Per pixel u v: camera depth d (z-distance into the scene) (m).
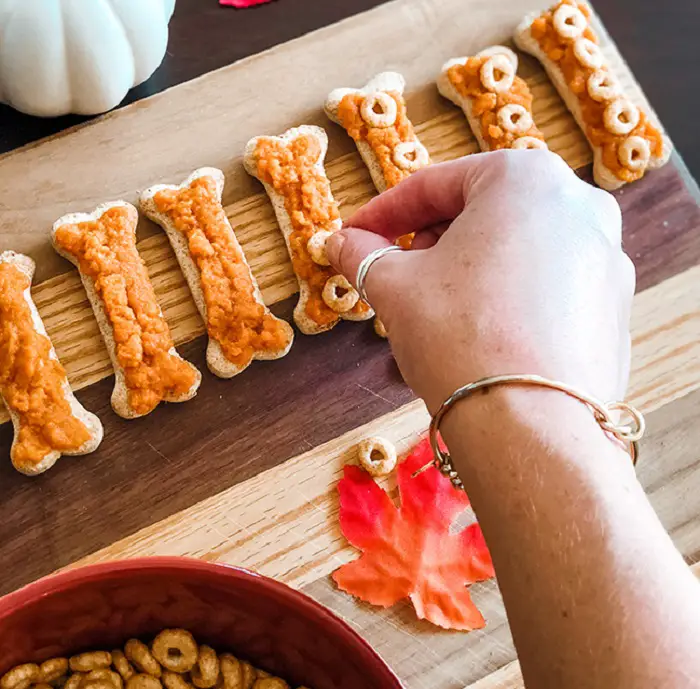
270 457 0.49
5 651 0.43
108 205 0.50
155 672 0.45
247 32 0.53
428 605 0.48
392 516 0.49
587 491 0.36
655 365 0.51
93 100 0.50
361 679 0.43
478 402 0.38
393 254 0.41
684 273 0.52
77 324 0.49
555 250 0.40
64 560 0.48
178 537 0.48
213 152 0.51
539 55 0.53
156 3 0.49
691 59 0.58
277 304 0.50
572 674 0.36
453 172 0.42
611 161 0.52
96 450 0.49
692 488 0.50
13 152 0.50
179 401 0.49
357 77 0.52
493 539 0.37
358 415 0.50
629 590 0.36
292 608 0.42
